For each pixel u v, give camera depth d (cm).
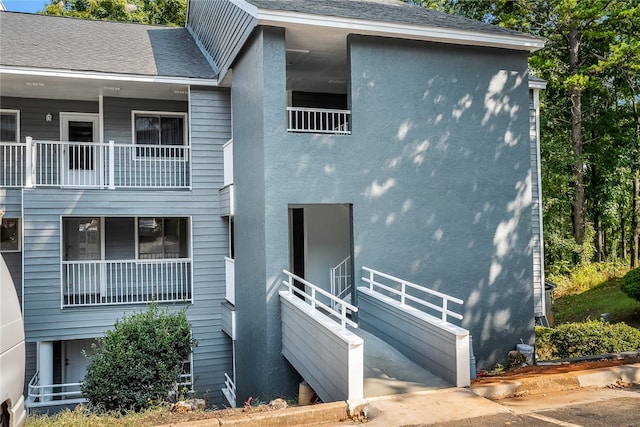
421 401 544
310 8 864
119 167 1106
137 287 1091
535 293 1232
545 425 473
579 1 1931
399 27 870
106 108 1204
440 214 930
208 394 1066
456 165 945
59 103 1202
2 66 960
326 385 621
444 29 894
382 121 897
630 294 1301
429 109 929
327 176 862
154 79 1059
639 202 2338
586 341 986
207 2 1212
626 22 1914
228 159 1073
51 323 984
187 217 1203
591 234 2116
